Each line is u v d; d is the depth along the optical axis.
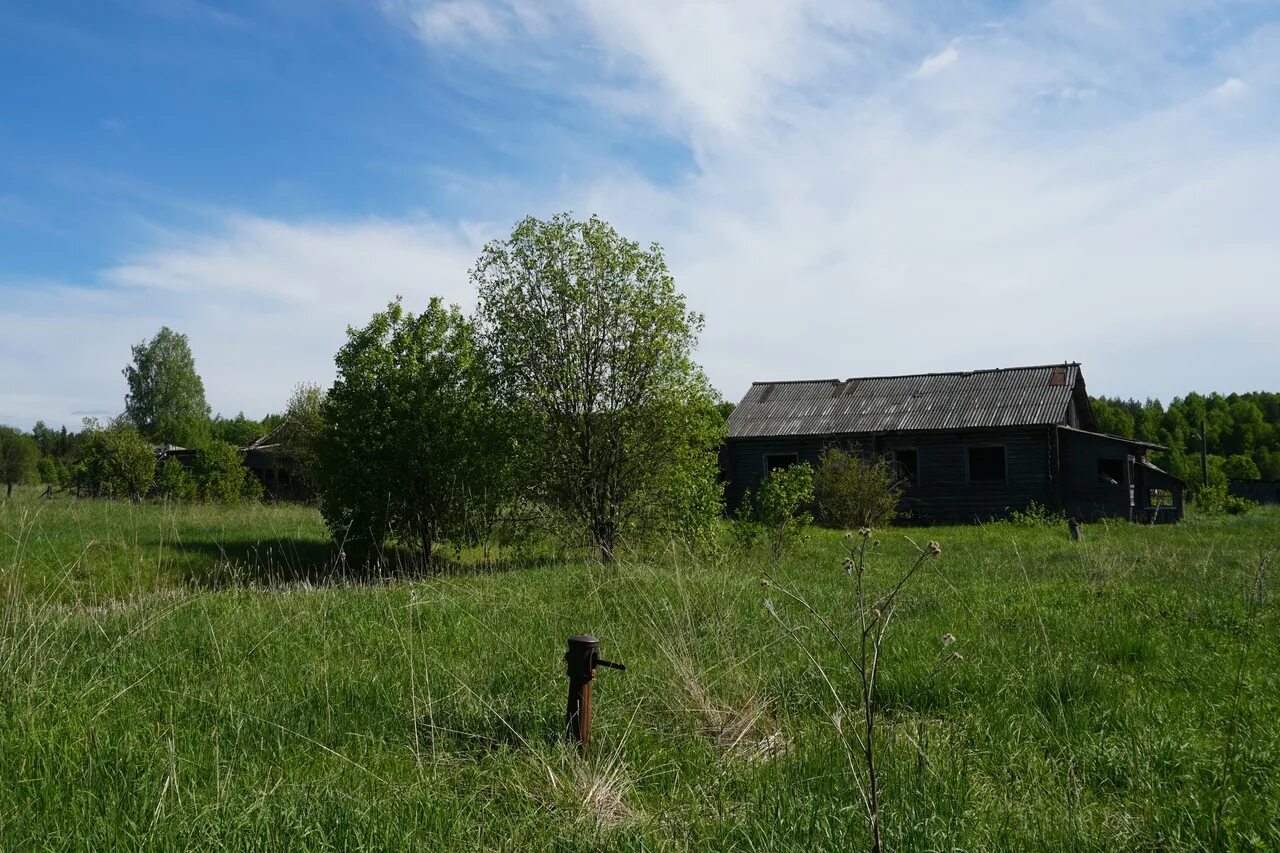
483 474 14.84
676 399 14.41
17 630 5.98
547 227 14.52
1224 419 77.50
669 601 7.84
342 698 5.23
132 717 4.77
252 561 14.34
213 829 3.31
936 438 29.42
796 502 14.56
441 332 15.97
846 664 6.04
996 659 6.22
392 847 3.29
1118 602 8.82
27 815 3.43
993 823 3.48
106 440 28.86
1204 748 4.31
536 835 3.49
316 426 32.22
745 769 4.21
